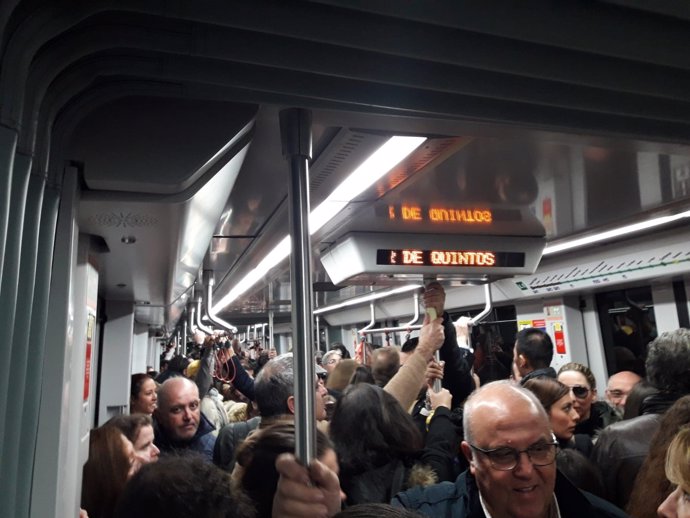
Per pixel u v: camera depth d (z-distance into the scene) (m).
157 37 1.10
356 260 3.47
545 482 1.27
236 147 1.44
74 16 0.95
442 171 2.68
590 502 1.41
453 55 1.24
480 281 3.89
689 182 3.02
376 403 1.79
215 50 1.13
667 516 1.27
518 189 3.05
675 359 2.10
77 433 1.58
